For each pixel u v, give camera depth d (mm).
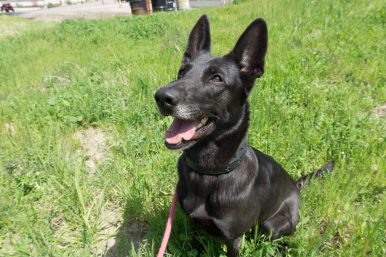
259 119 999
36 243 667
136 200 776
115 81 1376
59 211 808
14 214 769
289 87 1223
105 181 838
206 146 602
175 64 1448
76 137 1098
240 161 614
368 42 1630
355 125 1007
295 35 1784
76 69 1575
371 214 724
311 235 681
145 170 870
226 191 607
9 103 1325
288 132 981
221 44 1740
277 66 1385
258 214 652
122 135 1047
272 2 2748
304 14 2158
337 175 800
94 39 2293
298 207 759
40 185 862
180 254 673
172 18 2730
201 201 625
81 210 758
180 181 657
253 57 643
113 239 745
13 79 1675
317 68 1381
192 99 575
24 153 959
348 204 712
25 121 1131
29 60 2020
